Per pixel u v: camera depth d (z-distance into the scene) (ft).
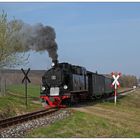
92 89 163.22
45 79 124.06
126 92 347.36
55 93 122.31
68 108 116.57
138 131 74.13
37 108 120.37
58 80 122.52
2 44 137.28
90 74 163.84
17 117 84.94
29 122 77.20
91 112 107.76
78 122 78.54
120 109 131.44
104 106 137.28
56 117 87.56
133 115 114.93
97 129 70.38
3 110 101.04
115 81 141.59
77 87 133.69
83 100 155.12
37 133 60.39
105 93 214.07
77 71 138.31
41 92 124.26
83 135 61.36
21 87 256.73
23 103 126.82
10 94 165.68
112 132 67.62
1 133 61.00
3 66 140.56
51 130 63.98
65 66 127.85
